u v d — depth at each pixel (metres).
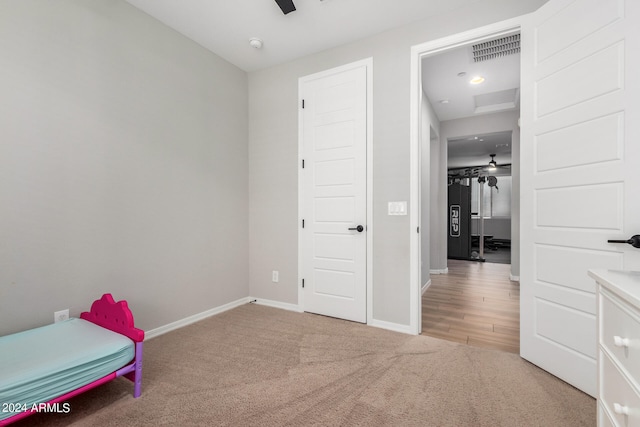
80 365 1.32
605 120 1.52
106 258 2.06
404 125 2.46
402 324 2.46
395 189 2.50
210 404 1.50
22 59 1.68
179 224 2.57
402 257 2.47
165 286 2.45
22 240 1.68
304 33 2.58
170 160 2.50
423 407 1.47
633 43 1.41
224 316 2.83
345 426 1.34
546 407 1.48
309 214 2.92
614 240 1.42
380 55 2.57
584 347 1.60
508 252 7.97
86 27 1.96
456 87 3.67
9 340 1.49
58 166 1.83
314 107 2.89
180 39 2.58
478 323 2.67
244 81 3.28
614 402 0.80
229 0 2.18
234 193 3.13
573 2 1.66
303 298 2.96
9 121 1.63
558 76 1.75
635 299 0.65
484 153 7.20
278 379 1.73
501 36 2.16
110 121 2.09
